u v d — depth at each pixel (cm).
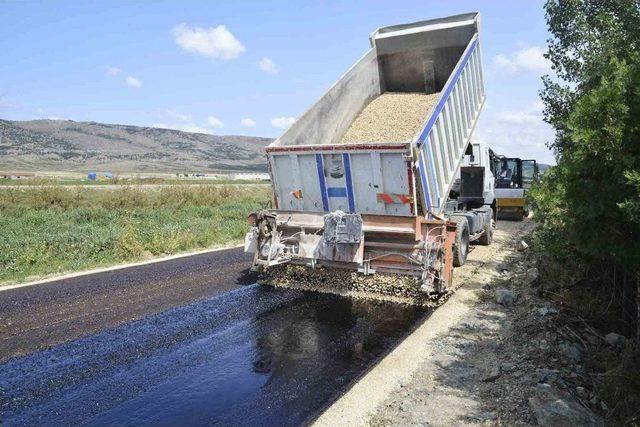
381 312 673
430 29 1020
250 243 791
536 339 503
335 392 441
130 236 1155
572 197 390
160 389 456
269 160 798
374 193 712
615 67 384
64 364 515
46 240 1137
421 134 690
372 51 1061
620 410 362
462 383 435
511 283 765
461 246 887
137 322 646
